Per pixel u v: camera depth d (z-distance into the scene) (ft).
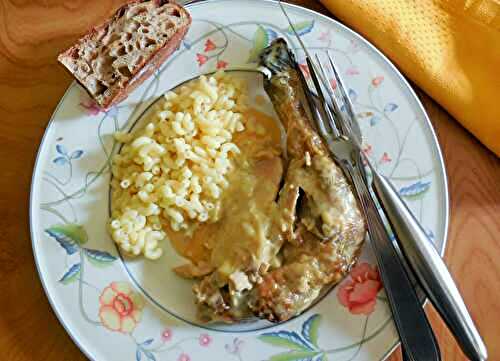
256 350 1.38
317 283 1.35
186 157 1.44
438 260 1.32
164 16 1.52
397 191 1.44
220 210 1.43
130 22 1.50
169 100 1.50
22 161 1.52
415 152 1.49
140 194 1.42
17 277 1.45
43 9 1.61
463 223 1.48
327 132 1.46
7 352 1.40
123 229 1.41
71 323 1.38
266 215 1.38
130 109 1.52
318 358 1.37
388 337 1.37
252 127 1.51
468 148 1.53
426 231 1.43
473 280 1.44
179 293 1.41
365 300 1.39
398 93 1.52
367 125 1.51
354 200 1.37
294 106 1.45
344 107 1.50
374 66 1.54
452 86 1.52
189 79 1.55
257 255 1.35
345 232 1.35
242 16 1.57
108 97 1.49
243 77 1.55
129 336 1.38
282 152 1.47
